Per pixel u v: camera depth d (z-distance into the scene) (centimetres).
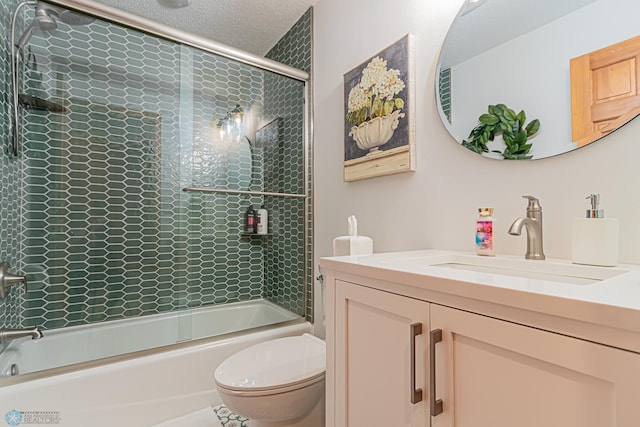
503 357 52
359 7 163
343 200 172
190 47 195
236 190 224
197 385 163
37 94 169
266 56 251
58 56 174
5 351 138
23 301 164
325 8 190
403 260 87
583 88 84
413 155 130
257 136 226
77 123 180
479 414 54
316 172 196
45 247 172
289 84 211
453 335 58
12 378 132
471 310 55
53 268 174
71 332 172
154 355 159
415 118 130
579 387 43
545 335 46
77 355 158
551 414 46
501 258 90
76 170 180
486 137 105
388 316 72
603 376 41
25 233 166
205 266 216
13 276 144
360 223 160
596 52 82
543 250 89
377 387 74
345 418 84
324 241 188
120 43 189
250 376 115
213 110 213
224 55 196
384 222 145
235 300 226
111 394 143
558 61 89
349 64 169
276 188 224
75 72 179
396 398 69
